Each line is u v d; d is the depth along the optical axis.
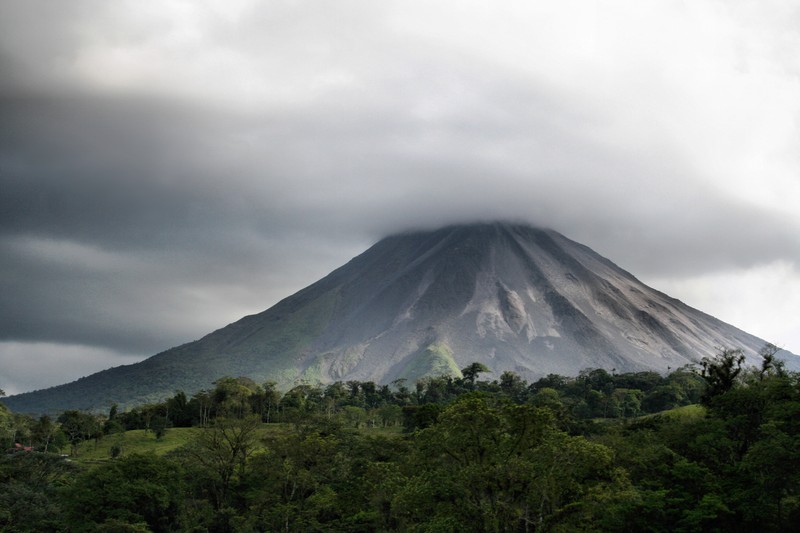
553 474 73.50
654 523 81.00
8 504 115.12
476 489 74.06
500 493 74.00
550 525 73.44
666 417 128.75
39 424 197.88
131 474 119.31
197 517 113.25
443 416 78.38
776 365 117.81
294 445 118.62
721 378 118.81
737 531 82.25
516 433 77.12
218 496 123.81
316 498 108.19
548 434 77.44
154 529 116.06
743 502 80.44
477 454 76.94
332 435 125.94
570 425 144.88
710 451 94.12
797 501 81.75
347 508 110.38
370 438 135.50
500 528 72.62
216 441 127.19
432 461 80.12
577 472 77.25
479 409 76.44
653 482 87.25
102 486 116.50
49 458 142.88
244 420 129.25
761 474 81.81
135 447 193.25
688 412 141.62
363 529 103.88
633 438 108.12
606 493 76.75
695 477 86.25
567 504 75.38
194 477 126.69
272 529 106.88
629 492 78.19
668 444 100.12
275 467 116.00
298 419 146.25
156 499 115.50
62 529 114.00
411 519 88.00
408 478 88.19
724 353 125.06
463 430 76.56
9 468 135.25
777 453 79.12
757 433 93.19
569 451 74.75
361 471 118.44
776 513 81.69
